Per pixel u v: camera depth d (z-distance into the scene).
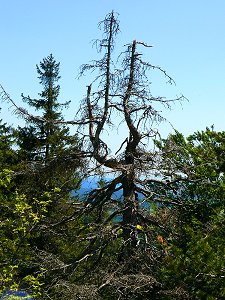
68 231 17.91
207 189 16.56
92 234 16.33
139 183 16.23
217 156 16.67
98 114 16.98
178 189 16.73
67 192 17.80
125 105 16.53
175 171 15.91
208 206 16.02
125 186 16.25
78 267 16.05
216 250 12.88
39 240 20.30
